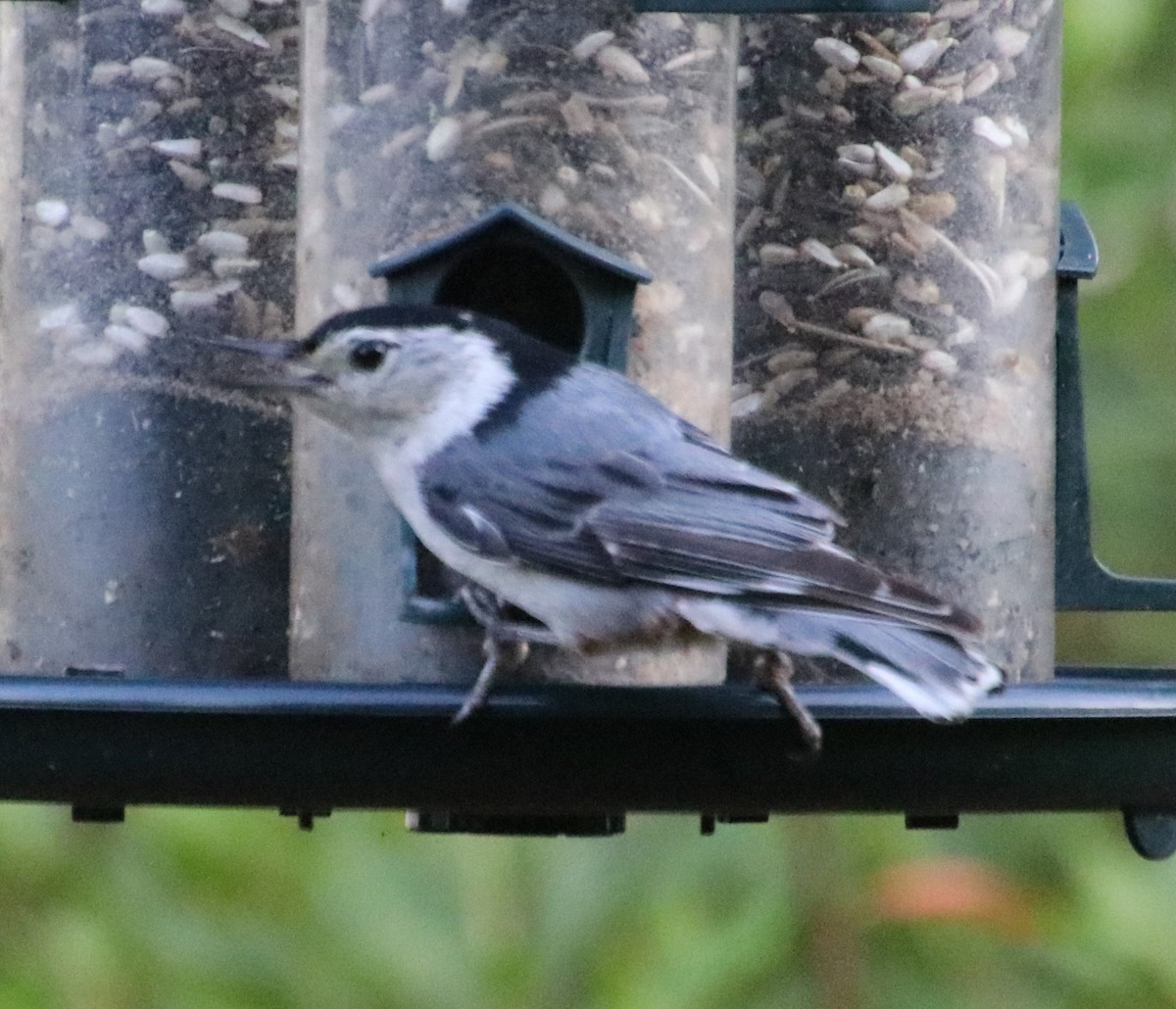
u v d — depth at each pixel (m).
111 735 8.75
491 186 9.84
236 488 10.67
